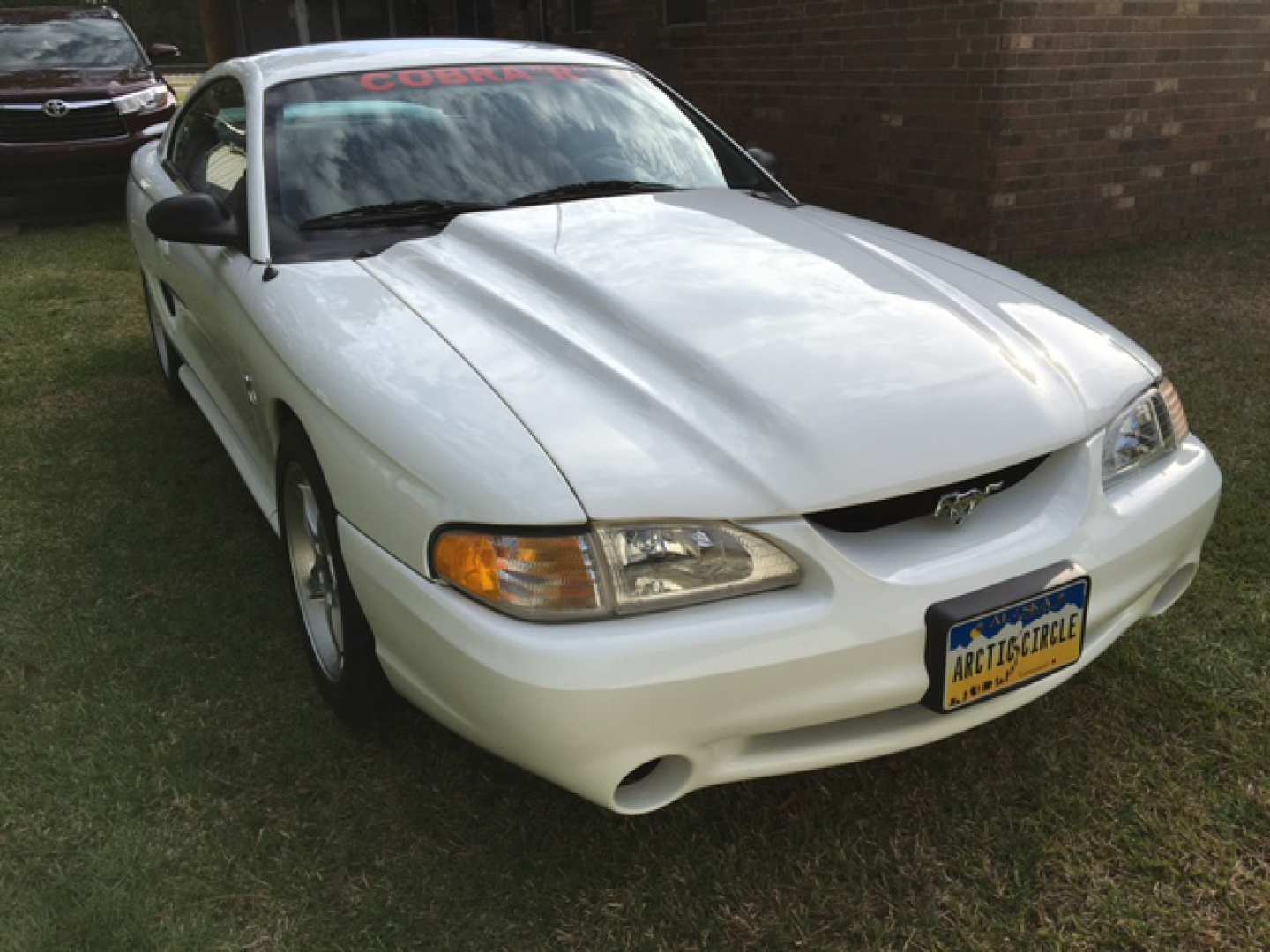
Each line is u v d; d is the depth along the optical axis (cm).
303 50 361
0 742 257
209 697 274
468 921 206
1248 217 786
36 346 581
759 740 202
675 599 188
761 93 838
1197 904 204
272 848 224
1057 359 239
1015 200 673
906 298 249
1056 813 229
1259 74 743
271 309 262
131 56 1073
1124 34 671
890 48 714
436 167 309
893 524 206
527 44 377
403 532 203
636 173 328
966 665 201
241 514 379
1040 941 198
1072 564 212
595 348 222
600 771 188
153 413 481
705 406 205
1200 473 247
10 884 214
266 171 301
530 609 187
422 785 242
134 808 235
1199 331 533
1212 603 300
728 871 217
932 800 234
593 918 207
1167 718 256
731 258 262
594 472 191
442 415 206
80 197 1007
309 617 270
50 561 348
